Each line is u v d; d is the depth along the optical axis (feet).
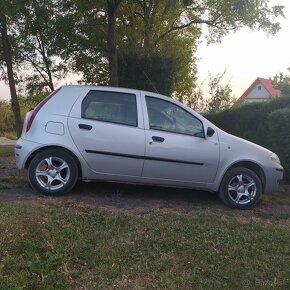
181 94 65.41
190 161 23.50
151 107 23.89
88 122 23.29
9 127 91.50
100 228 18.45
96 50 50.57
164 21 63.46
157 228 18.81
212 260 16.08
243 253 16.85
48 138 23.07
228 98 58.03
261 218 22.16
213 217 21.21
